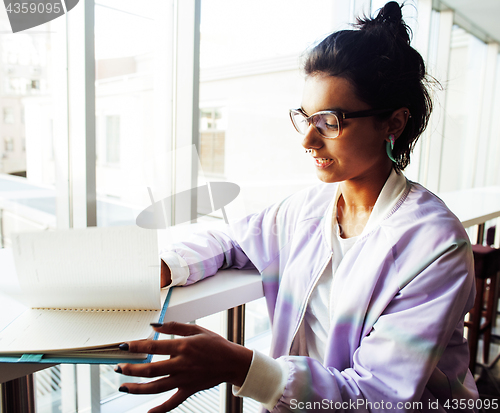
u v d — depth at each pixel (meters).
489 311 1.93
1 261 0.69
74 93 1.06
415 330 0.53
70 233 0.53
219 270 0.90
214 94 1.86
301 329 0.78
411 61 0.64
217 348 0.47
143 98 1.30
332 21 1.69
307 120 0.65
